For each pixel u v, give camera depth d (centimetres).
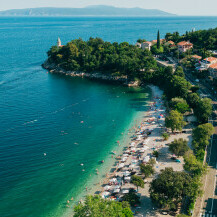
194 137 9731
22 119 12888
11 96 16075
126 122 12750
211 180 7806
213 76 15975
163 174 7181
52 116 13362
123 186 8131
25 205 7506
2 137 11069
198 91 14538
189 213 6512
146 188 7906
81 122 12731
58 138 11169
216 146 9631
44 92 17162
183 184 6825
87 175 8850
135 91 17488
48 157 9781
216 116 11775
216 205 6812
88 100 15888
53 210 7344
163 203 6681
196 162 7956
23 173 8838
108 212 5697
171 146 9369
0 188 8112
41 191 8069
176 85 13738
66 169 9150
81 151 10269
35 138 11094
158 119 12731
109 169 9138
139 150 10088
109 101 15712
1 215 7125
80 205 6075
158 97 15900
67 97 16350
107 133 11694
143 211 6919
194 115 11938
